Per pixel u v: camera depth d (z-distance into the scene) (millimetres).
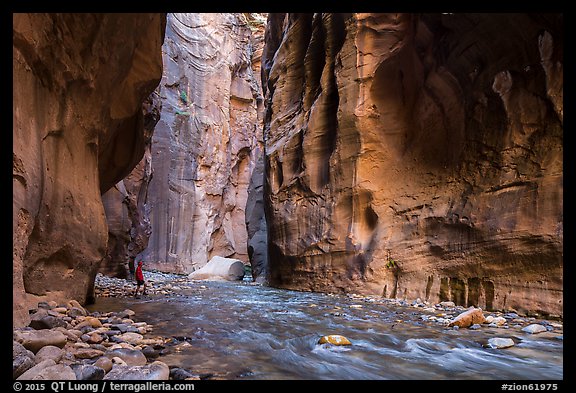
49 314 5242
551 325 6082
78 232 7531
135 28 8586
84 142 8000
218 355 4379
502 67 8289
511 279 7383
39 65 5801
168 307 8516
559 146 7188
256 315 7438
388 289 10344
